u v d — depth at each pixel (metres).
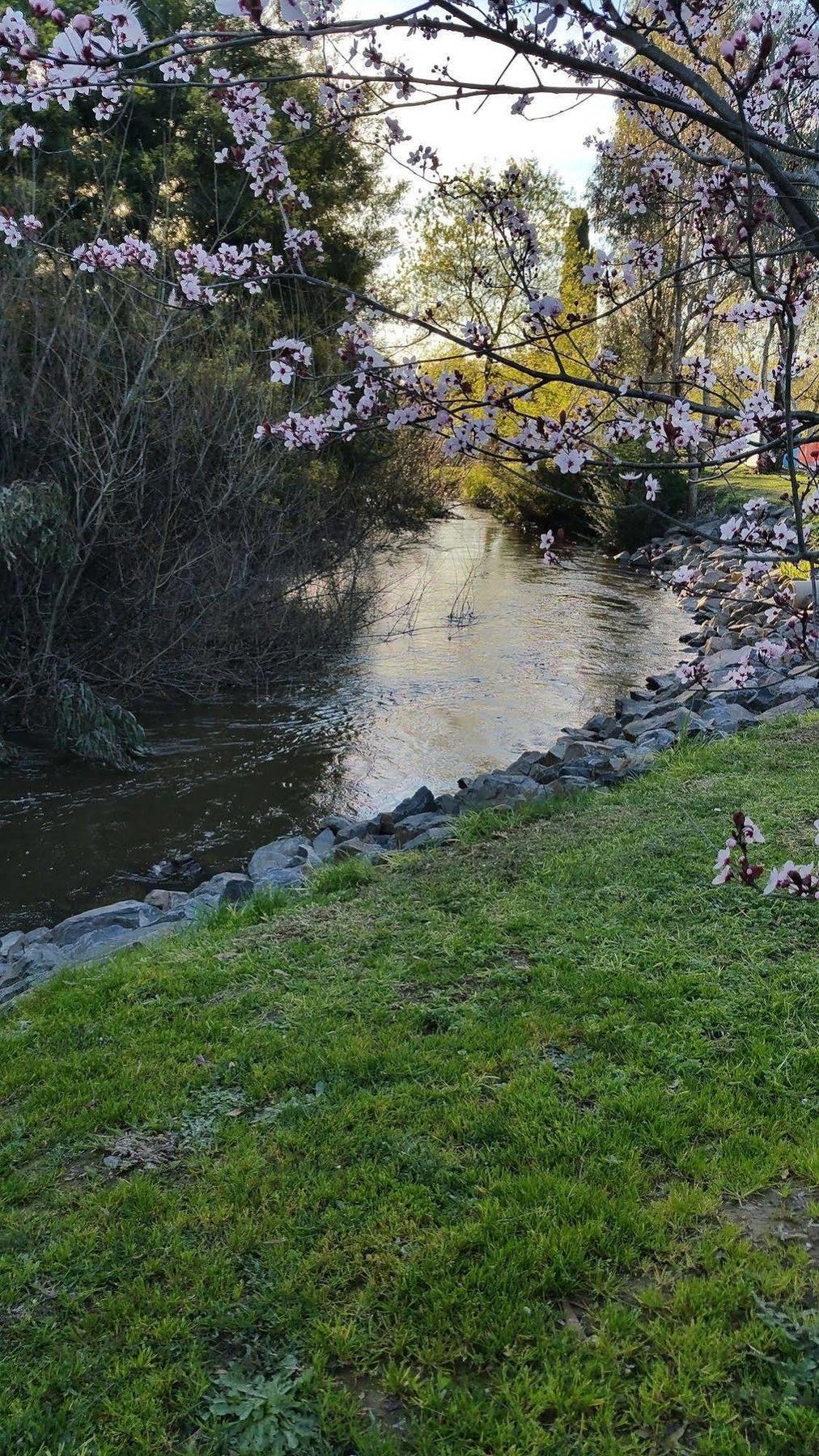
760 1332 2.38
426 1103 3.40
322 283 2.79
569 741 9.11
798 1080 3.39
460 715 11.00
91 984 4.63
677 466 2.48
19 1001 4.61
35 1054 3.98
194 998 4.36
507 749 9.87
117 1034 4.08
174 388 10.82
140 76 2.49
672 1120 3.20
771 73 2.43
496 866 5.61
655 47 1.85
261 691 12.02
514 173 2.87
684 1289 2.51
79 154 14.39
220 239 11.42
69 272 10.63
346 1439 2.21
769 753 7.23
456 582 19.50
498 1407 2.26
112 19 1.93
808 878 2.58
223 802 8.55
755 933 4.48
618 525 22.17
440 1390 2.30
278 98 12.05
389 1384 2.33
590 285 3.30
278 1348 2.48
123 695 11.16
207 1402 2.34
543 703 11.47
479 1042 3.75
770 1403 2.19
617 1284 2.59
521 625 15.70
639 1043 3.65
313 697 11.73
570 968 4.28
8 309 9.96
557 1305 2.54
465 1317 2.50
